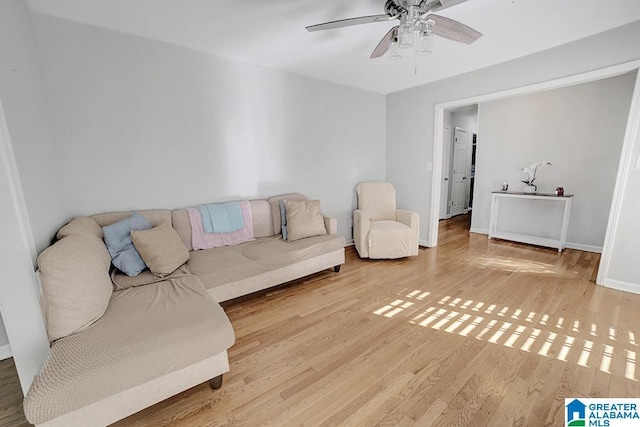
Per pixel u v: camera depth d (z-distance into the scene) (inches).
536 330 73.4
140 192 90.1
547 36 90.1
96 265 55.5
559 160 144.7
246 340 71.8
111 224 75.5
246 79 108.3
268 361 63.9
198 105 98.4
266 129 116.4
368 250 128.2
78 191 79.5
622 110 124.7
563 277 107.3
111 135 83.4
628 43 84.7
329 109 137.2
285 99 120.5
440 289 99.4
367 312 84.7
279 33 84.4
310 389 55.6
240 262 85.0
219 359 53.8
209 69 99.3
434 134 141.6
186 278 71.3
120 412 44.1
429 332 74.0
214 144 103.7
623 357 62.0
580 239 141.9
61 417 39.6
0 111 45.4
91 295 50.8
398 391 54.5
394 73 124.1
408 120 152.4
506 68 111.4
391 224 133.6
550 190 149.1
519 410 49.4
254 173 115.3
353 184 154.0
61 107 75.0
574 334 71.1
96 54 79.0
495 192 157.3
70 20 74.5
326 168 140.5
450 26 63.8
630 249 92.0
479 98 121.0
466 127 237.9
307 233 108.4
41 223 57.9
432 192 147.3
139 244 70.9
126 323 50.6
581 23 82.4
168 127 93.2
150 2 67.5
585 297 90.5
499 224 170.9
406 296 94.7
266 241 105.9
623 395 52.0
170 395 48.8
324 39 88.5
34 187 57.0
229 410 51.0
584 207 139.0
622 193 91.6
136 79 86.0
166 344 46.7
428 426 46.8
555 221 149.1
